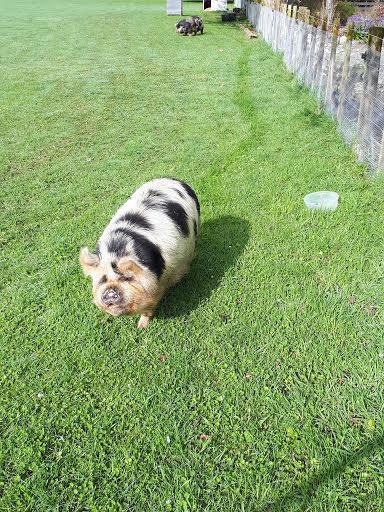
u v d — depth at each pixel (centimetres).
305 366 163
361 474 128
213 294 197
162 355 173
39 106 472
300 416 146
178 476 134
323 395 152
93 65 646
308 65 448
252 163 313
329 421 144
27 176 323
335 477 129
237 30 953
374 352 163
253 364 166
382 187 255
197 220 208
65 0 1706
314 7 886
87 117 438
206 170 313
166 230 178
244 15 1137
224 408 152
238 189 278
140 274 157
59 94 511
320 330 175
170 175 309
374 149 274
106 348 178
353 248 215
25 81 566
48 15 1220
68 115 445
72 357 174
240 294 197
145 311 175
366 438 138
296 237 229
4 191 302
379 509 121
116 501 130
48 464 140
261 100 452
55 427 151
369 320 177
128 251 166
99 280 159
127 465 138
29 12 1287
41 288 211
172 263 180
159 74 586
